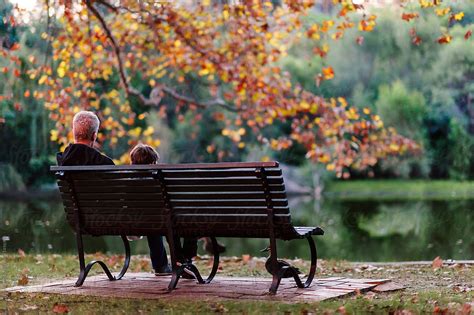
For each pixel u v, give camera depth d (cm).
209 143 4088
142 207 634
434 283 735
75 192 668
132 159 703
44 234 1825
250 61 1602
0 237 1677
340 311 518
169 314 522
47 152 3097
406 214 2848
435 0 1359
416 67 4109
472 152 4325
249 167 571
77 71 1574
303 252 1652
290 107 1645
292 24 1551
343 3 1404
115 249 1570
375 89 4256
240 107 1772
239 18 1517
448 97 4175
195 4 1617
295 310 524
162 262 732
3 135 3047
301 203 3912
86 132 677
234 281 686
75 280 714
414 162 4369
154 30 1505
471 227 2212
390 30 3938
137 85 2986
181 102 1798
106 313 532
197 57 1579
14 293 639
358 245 1838
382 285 673
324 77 1548
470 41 3847
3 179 3250
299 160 4553
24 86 1958
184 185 609
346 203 3822
